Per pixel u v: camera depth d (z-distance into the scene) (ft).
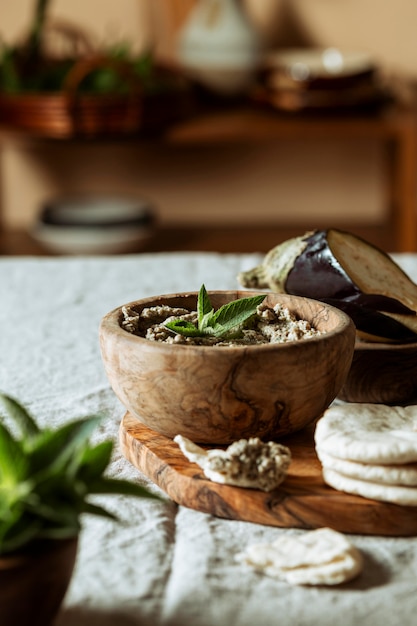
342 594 2.74
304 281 3.99
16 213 9.64
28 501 2.24
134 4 9.14
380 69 9.20
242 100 8.95
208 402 3.30
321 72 8.18
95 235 8.47
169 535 3.12
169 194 9.58
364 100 8.24
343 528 3.13
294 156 9.45
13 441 2.31
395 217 9.14
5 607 2.34
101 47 9.21
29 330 4.64
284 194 9.55
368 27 9.11
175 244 8.79
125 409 4.01
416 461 3.10
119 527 3.13
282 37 9.14
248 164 9.49
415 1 9.05
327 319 3.71
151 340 3.43
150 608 2.66
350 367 3.81
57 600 2.45
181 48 8.72
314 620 2.62
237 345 3.59
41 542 2.35
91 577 2.82
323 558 2.83
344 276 3.94
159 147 9.46
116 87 8.10
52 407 4.02
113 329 3.48
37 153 9.50
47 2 8.50
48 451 2.33
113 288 5.05
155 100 7.96
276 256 4.06
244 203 9.59
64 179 9.57
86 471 2.41
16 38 9.26
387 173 9.35
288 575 2.80
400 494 3.06
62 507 2.25
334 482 3.17
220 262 5.36
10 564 2.29
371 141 9.38
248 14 8.71
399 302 3.92
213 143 9.43
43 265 5.37
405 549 3.02
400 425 3.32
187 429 3.41
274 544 2.95
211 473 3.24
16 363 4.35
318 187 9.52
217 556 2.95
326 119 8.16
